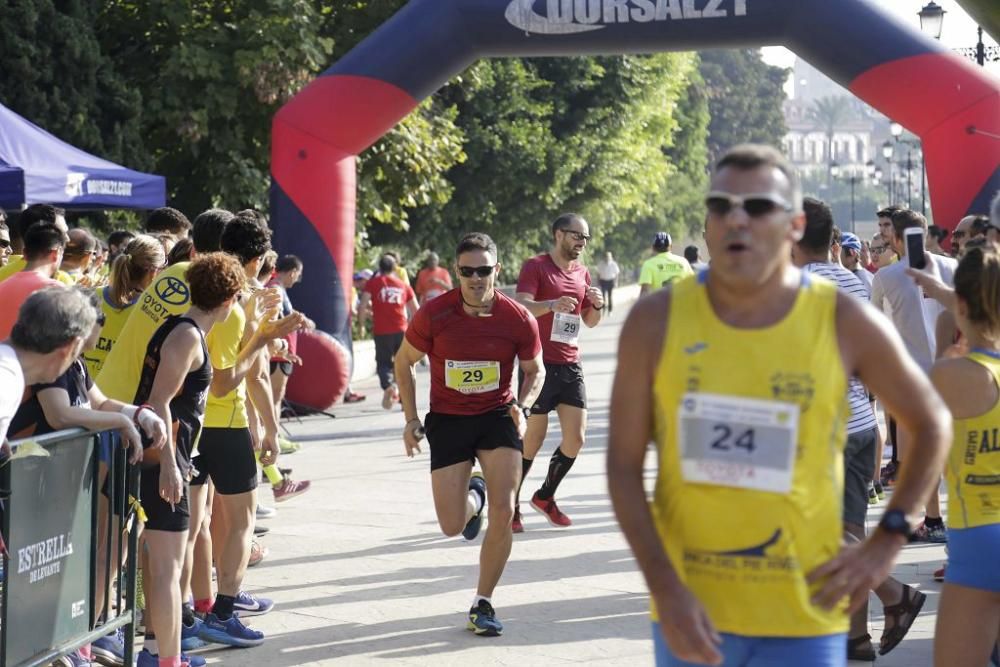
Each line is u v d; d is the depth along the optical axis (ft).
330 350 53.93
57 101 60.13
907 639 21.67
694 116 193.16
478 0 50.03
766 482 10.23
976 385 14.82
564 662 20.48
